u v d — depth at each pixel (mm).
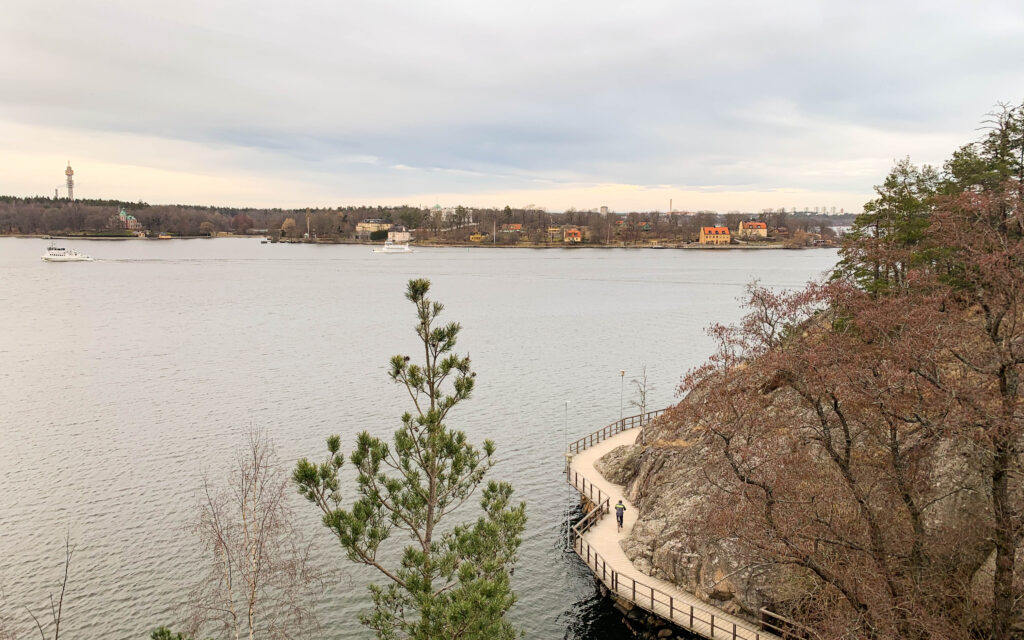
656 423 50312
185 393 75062
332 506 46969
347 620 34875
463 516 46812
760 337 30219
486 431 64938
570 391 79688
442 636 19469
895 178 42719
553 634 35281
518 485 52688
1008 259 24781
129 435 60469
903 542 28578
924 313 26172
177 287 184250
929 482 29859
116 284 188125
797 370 28328
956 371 29312
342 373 85938
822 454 33562
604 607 37344
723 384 31703
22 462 53844
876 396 25703
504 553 23109
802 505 28188
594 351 102812
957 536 28000
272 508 33438
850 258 36688
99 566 38906
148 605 35375
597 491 48688
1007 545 23812
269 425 64062
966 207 27312
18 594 36344
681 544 36469
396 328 122750
